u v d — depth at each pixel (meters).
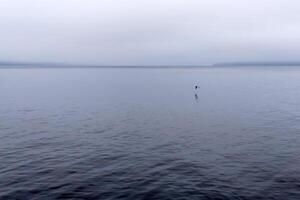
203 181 23.45
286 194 21.06
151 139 37.09
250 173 25.16
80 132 40.66
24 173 25.11
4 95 86.44
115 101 74.56
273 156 29.75
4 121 47.69
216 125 45.16
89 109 61.31
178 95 88.88
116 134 39.72
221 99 78.00
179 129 42.66
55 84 137.88
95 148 32.91
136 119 50.34
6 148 32.47
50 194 21.16
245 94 90.88
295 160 28.47
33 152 31.16
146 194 21.16
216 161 28.39
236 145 34.00
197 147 33.38
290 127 43.16
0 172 25.25
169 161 28.47
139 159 29.11
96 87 120.56
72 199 20.42
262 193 21.22
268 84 135.88
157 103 71.06
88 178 24.11
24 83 143.00
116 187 22.39
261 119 49.59
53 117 51.75
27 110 59.22
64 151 31.66
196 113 56.31
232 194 21.06
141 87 121.25
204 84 138.62
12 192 21.41
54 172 25.42
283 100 75.06
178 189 21.98
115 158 29.42
